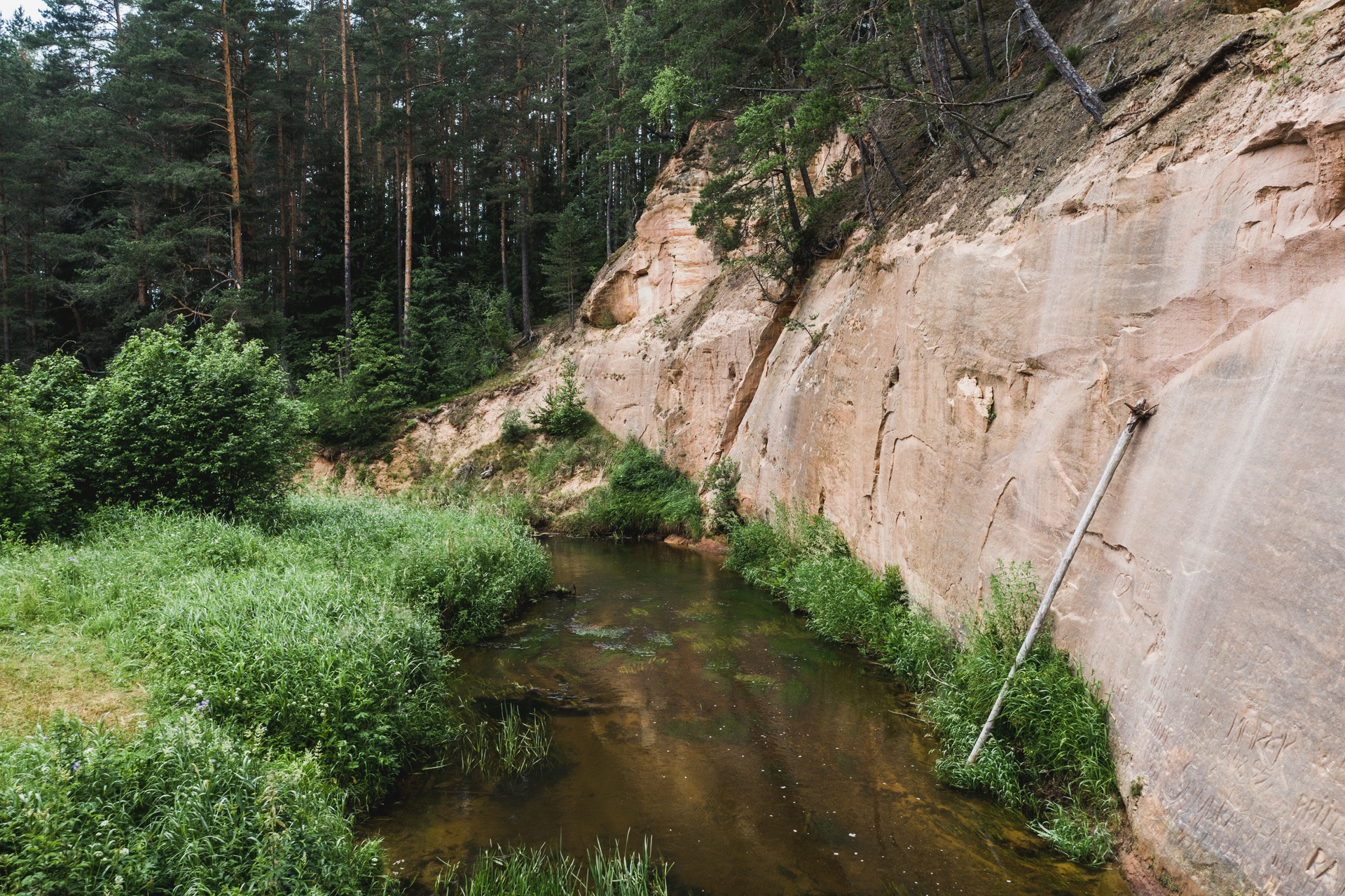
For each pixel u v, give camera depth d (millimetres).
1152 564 5715
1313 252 5008
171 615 7168
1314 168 5086
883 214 14320
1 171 28844
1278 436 4730
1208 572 5004
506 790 6566
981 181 10672
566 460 25469
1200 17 8117
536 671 9750
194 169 25984
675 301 25828
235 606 7453
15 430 9430
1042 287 8031
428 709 7480
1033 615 7172
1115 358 6785
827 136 13992
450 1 34906
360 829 5855
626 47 23719
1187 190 6254
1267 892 3906
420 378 31141
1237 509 4887
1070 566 6859
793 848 5637
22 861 3703
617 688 9172
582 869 5312
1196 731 4742
